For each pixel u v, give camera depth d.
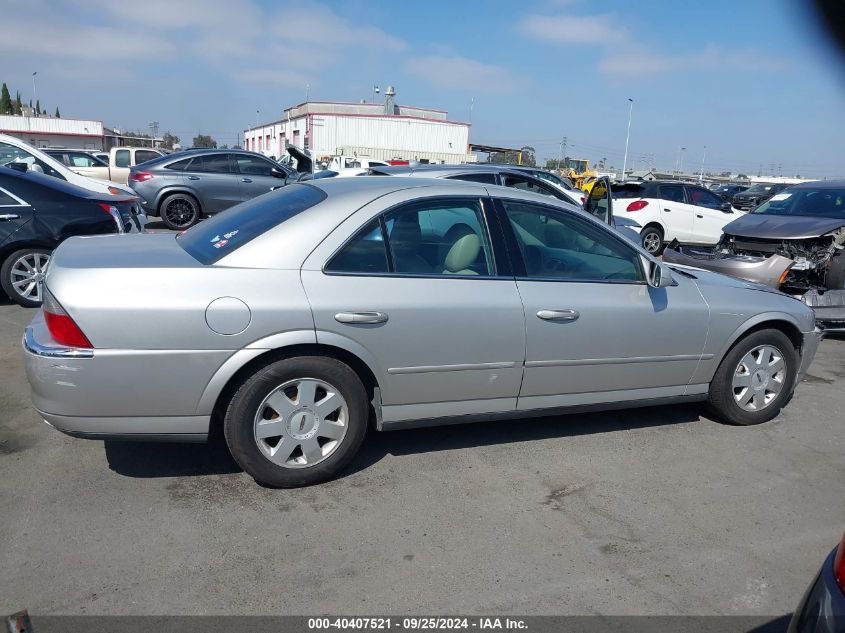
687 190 13.43
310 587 2.75
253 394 3.31
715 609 2.73
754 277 7.55
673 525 3.35
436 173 8.40
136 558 2.89
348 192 3.62
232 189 13.34
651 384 4.25
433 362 3.60
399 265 3.57
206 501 3.37
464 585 2.80
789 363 4.68
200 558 2.91
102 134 58.75
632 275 4.14
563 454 4.10
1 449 3.84
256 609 2.61
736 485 3.80
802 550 3.18
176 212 13.08
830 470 4.05
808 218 8.35
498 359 3.74
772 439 4.48
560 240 4.03
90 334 3.07
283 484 3.48
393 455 3.98
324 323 3.32
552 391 3.96
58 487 3.45
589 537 3.21
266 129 63.91
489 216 3.83
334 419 3.55
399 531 3.18
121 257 3.38
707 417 4.82
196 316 3.15
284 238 3.38
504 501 3.51
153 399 3.17
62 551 2.91
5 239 6.75
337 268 3.42
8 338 5.89
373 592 2.74
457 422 3.80
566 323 3.86
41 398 3.15
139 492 3.43
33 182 6.86
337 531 3.16
